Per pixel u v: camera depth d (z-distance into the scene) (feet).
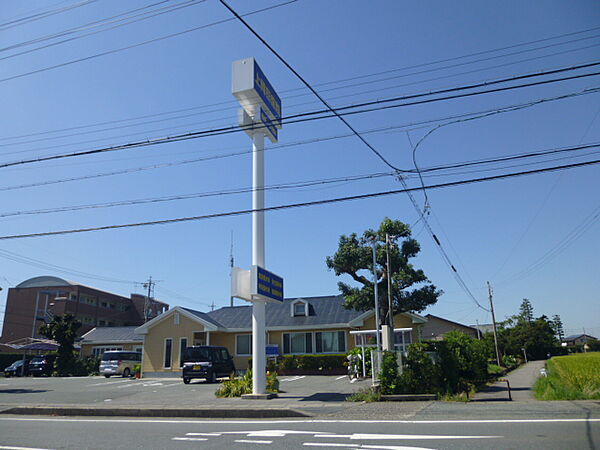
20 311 200.54
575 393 45.98
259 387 50.37
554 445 23.09
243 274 50.55
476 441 24.71
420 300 80.28
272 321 105.81
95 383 86.84
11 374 124.26
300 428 31.76
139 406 44.73
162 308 245.86
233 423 36.01
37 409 46.29
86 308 204.13
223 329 104.01
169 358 103.81
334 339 100.73
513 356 213.46
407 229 81.71
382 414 36.76
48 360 124.88
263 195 55.11
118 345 147.54
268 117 57.00
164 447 26.58
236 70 53.98
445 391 52.60
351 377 77.61
